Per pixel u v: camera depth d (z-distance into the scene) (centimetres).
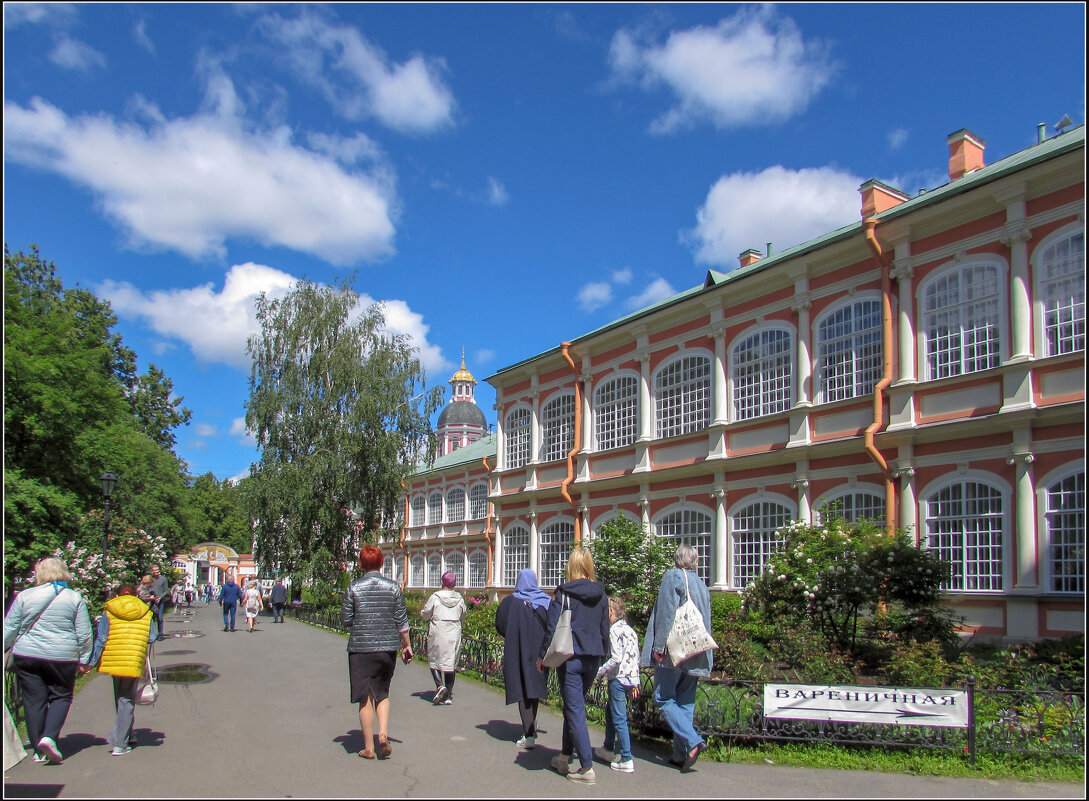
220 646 1961
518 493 2964
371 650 773
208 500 7369
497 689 1215
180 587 3872
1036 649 1235
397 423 3103
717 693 832
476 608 2272
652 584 1752
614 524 1938
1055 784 692
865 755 770
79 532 2205
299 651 1822
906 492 1622
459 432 7469
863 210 2017
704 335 2203
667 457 2294
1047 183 1460
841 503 1775
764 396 2014
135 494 3575
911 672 914
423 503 4719
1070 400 1384
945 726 757
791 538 1404
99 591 1961
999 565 1466
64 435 1914
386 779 695
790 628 1106
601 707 973
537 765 750
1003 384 1486
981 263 1560
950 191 1683
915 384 1631
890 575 1253
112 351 3728
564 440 2816
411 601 2738
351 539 3066
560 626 707
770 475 1959
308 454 3008
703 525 2158
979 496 1516
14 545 1614
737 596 1834
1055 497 1398
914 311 1670
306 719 970
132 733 872
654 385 2380
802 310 1916
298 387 3053
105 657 780
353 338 3148
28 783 675
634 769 734
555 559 2805
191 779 690
